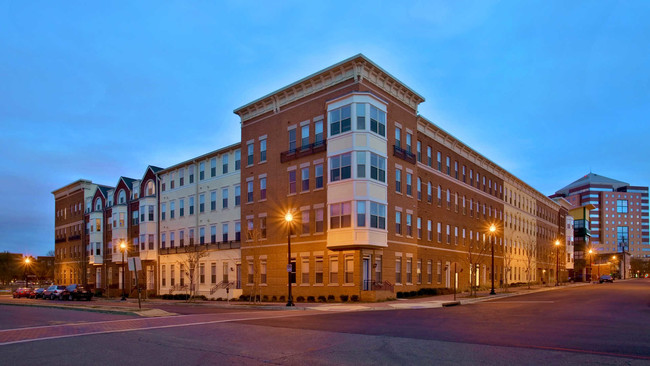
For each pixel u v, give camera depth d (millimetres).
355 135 32844
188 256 45594
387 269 34625
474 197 52781
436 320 19156
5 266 99438
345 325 17234
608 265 100438
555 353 11039
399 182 37156
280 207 38688
